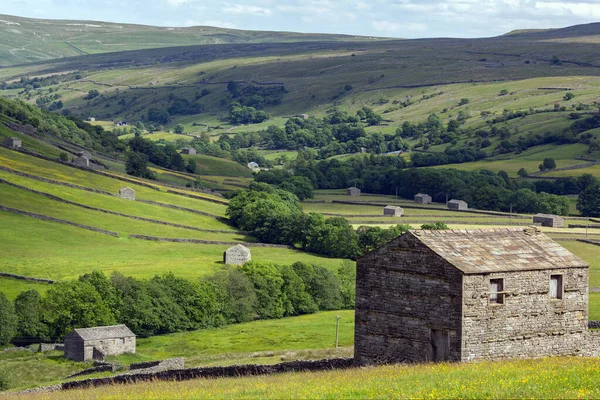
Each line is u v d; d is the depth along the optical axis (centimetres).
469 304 7288
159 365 11556
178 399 6362
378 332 7831
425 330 7494
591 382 5816
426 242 7550
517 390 5588
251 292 19912
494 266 7444
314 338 16475
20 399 7794
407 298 7625
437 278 7412
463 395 5556
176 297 18888
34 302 17788
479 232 7975
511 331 7500
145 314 17962
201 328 18738
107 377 9369
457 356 7288
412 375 6488
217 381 7525
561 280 7812
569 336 7844
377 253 7844
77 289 17950
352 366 8000
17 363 15100
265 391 6375
